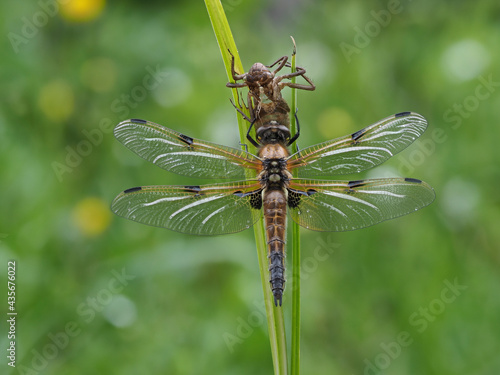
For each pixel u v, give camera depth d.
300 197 0.54
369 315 0.60
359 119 0.65
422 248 0.61
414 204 0.54
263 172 0.54
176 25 0.69
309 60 0.67
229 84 0.53
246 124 0.54
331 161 0.54
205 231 0.54
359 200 0.54
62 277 0.60
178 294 0.60
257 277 0.60
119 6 0.68
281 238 0.54
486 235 0.61
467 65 0.65
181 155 0.54
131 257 0.60
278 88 0.53
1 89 0.63
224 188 0.54
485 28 0.66
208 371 0.58
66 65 0.65
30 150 0.62
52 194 0.62
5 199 0.61
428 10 0.67
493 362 0.59
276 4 0.70
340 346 0.60
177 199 0.54
